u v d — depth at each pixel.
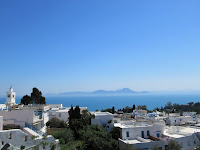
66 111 53.44
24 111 35.34
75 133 43.12
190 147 42.69
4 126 32.38
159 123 50.06
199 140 45.12
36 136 28.77
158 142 38.94
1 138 24.52
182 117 66.06
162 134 45.66
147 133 44.59
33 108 45.28
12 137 25.69
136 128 44.00
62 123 47.72
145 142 38.06
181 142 41.56
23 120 35.06
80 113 52.06
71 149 33.12
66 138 38.41
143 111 80.69
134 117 65.81
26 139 27.27
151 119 56.72
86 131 41.78
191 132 47.56
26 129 31.52
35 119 36.78
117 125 48.03
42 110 44.56
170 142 39.53
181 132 47.12
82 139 40.25
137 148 35.72
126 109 101.25
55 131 41.41
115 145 39.44
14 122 33.19
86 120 46.91
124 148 35.41
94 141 38.41
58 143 32.62
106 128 46.56
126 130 43.19
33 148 27.17
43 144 28.70
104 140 39.34
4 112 35.16
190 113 81.81
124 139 42.41
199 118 69.62
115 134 43.56
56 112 52.62
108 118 48.09
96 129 43.06
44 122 44.22
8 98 52.28
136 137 43.38
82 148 36.78
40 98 66.69
